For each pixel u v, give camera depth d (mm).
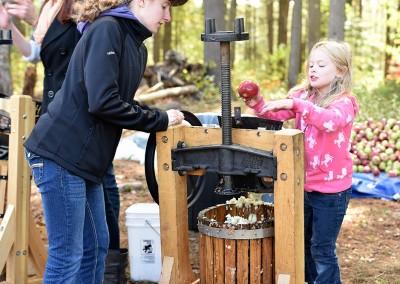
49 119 2924
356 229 5676
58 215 2947
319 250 3564
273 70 27062
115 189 4180
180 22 32969
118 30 2840
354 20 23062
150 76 14398
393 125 7734
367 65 22203
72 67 2912
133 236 4371
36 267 4199
